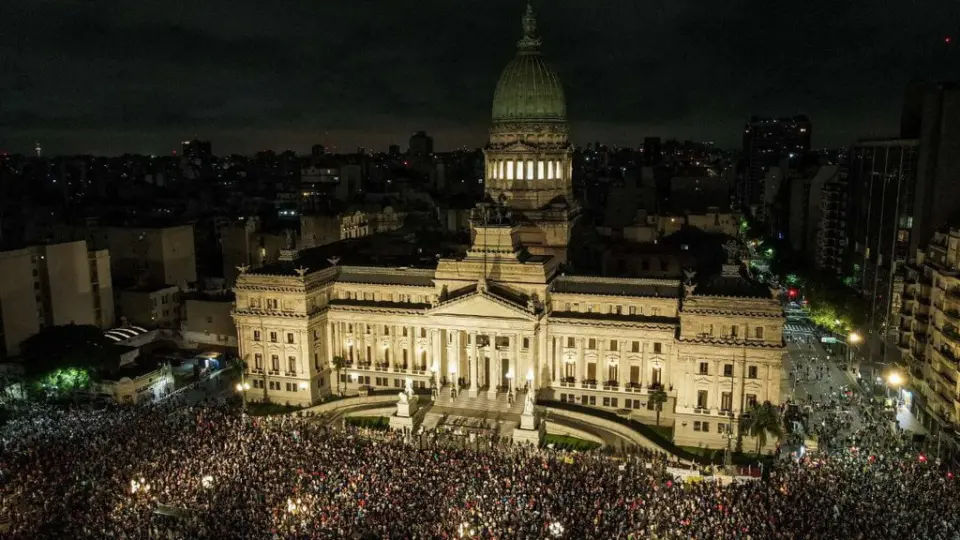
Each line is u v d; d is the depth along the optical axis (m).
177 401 138.38
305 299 144.12
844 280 187.00
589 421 131.50
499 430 127.31
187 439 107.44
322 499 87.69
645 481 96.75
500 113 171.12
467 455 105.19
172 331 180.75
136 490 91.06
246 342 149.38
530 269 140.00
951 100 136.75
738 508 85.50
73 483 94.31
